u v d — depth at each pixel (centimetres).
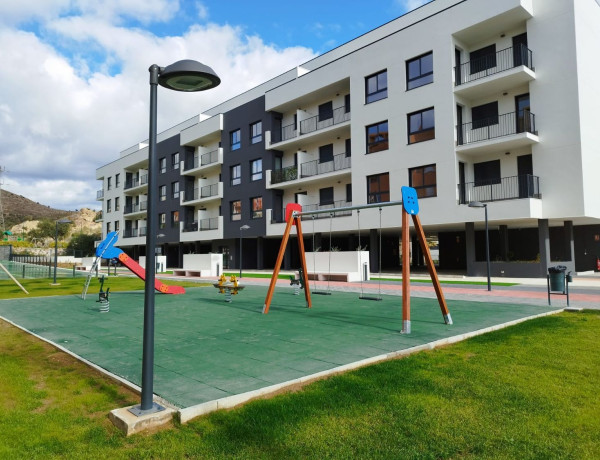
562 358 596
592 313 966
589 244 2566
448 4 2494
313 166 3059
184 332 845
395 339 742
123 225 5409
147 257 429
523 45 2025
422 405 434
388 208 2423
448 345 704
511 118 2144
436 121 2225
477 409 424
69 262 5444
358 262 2103
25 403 455
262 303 1316
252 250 3762
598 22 2219
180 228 4216
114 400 464
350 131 2738
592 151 2033
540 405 432
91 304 1348
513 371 543
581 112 1941
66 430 389
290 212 1155
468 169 2272
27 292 1742
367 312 1080
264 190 3303
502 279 2019
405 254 818
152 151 436
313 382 512
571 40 1948
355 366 577
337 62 2733
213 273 2752
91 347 718
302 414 414
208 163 3919
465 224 2217
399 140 2377
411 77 2362
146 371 414
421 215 2275
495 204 2028
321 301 1334
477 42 2277
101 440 369
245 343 732
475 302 1237
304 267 1209
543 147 2019
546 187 2006
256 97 3719
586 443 354
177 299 1465
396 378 519
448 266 2988
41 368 596
